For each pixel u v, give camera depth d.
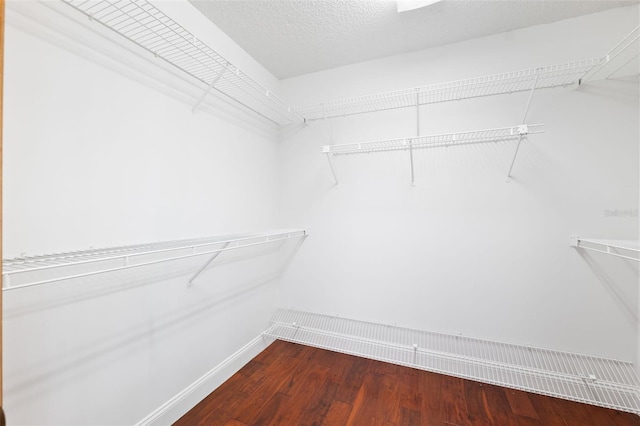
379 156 2.20
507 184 1.85
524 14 1.69
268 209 2.40
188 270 1.58
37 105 0.95
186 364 1.56
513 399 1.60
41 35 0.96
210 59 1.56
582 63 1.58
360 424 1.43
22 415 0.92
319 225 2.41
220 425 1.43
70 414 1.05
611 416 1.46
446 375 1.83
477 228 1.93
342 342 2.21
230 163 1.93
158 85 1.40
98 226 1.14
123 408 1.24
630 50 1.43
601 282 1.66
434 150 2.04
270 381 1.79
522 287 1.82
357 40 1.95
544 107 1.77
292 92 2.49
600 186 1.66
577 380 1.63
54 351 1.01
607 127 1.65
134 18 1.17
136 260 1.29
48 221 0.98
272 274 2.44
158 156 1.41
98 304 1.15
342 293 2.32
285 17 1.71
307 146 2.45
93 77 1.12
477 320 1.92
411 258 2.11
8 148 0.89
